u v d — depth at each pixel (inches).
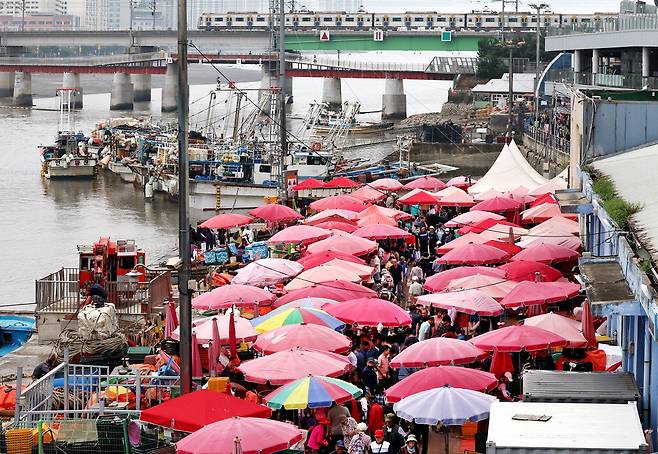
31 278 3208.7
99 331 1696.6
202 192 4183.1
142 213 4537.4
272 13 6663.4
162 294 2046.0
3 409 1425.9
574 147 2509.8
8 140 7603.4
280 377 1371.8
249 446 1072.8
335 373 1391.5
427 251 2719.0
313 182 3408.0
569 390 1194.6
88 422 1218.0
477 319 1946.4
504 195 2844.5
